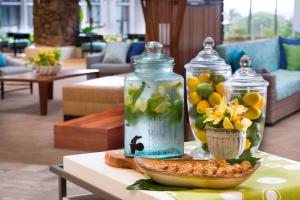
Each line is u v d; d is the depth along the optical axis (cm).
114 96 645
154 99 209
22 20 1958
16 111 753
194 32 682
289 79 738
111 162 213
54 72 782
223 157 201
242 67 221
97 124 469
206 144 217
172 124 213
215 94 215
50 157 504
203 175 179
